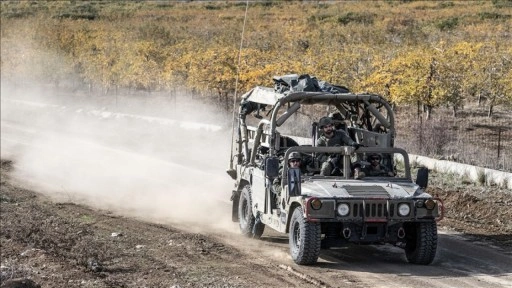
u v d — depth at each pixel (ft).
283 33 242.58
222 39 226.99
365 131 69.56
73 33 270.87
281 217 65.00
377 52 162.50
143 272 60.90
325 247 62.54
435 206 60.75
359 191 61.31
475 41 184.75
